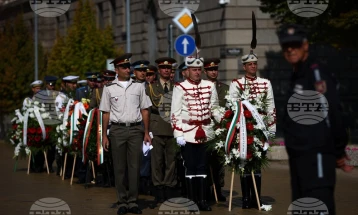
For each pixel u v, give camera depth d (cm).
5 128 3991
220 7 3281
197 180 1298
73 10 4616
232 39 3253
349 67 3409
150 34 3941
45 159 2002
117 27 4350
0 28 5416
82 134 1675
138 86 1309
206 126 1298
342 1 2489
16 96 3928
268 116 1302
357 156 1795
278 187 1550
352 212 1223
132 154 1295
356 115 3419
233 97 1293
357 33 2525
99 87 1847
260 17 3275
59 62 3603
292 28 797
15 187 1662
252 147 1263
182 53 2231
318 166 773
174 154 1449
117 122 1295
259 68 3291
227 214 1239
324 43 2895
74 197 1484
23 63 3969
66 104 1938
